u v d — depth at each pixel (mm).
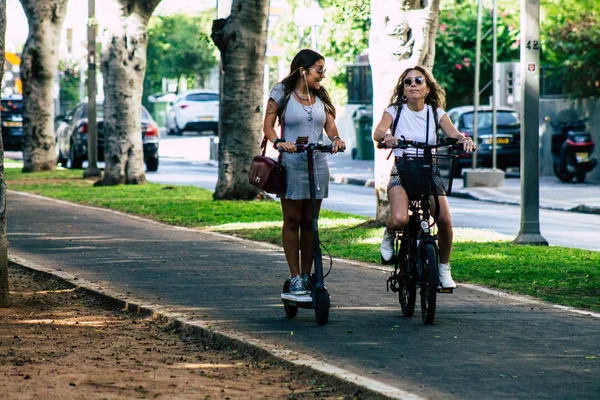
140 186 38656
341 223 26172
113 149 39500
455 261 19281
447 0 58906
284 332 13062
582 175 43531
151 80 119188
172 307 14773
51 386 10461
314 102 14047
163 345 12812
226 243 22516
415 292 13984
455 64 58406
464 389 10273
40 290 16922
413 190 13672
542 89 48688
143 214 28969
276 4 41188
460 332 13047
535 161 22266
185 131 91062
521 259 19500
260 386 10656
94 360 11789
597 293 16016
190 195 34594
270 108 13977
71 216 28344
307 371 11102
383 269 18578
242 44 31547
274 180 13812
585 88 46188
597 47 45344
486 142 46469
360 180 46125
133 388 10469
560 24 46219
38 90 47219
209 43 37000
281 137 14047
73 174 45969
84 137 50719
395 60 23422
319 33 61594
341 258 20109
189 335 13453
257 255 20547
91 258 20000
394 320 13898
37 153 47469
